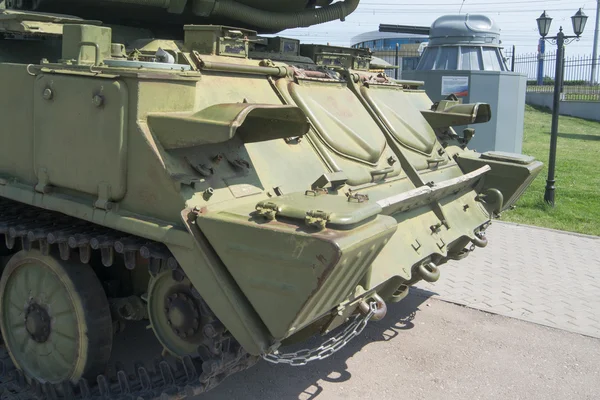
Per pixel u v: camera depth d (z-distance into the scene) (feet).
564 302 24.81
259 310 11.61
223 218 11.54
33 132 14.24
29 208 16.46
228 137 11.27
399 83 23.94
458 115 22.04
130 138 12.40
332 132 16.83
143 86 12.23
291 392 17.43
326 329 14.30
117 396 13.91
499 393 17.74
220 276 11.75
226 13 20.39
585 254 31.83
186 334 13.23
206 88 14.17
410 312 23.56
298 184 14.58
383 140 18.88
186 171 12.44
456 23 55.67
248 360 13.28
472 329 22.11
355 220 11.07
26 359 16.52
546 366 19.44
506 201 23.52
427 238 18.17
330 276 10.61
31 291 16.02
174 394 12.49
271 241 10.94
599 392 17.92
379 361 19.52
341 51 21.90
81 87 12.96
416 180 18.84
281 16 22.04
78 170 13.32
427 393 17.63
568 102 105.40
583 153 69.56
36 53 17.54
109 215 12.80
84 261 14.08
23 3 18.65
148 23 21.38
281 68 16.98
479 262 30.14
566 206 43.14
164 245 12.96
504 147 50.49
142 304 15.55
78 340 14.84
